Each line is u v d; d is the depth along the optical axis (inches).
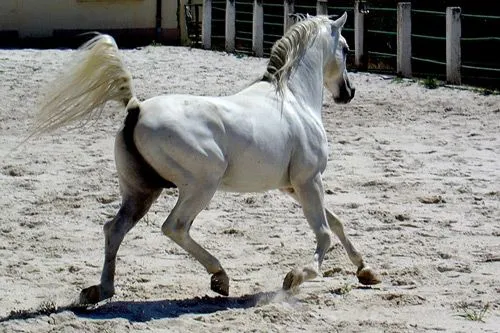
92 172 705.6
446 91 1095.0
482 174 704.4
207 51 1546.5
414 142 831.7
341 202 618.2
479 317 386.9
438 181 678.5
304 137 427.5
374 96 1068.5
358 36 1273.4
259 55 1460.4
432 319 386.9
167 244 522.0
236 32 1569.9
